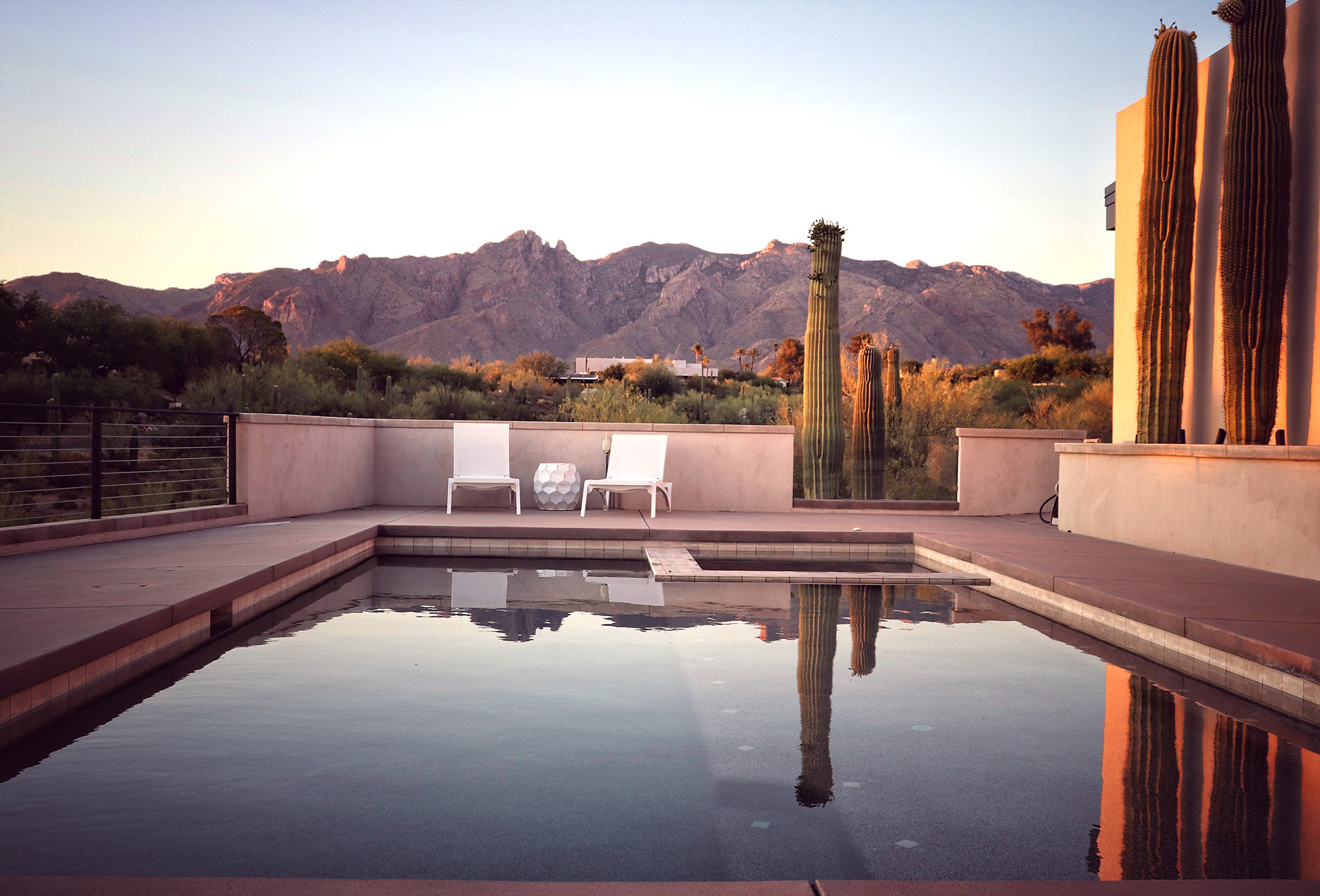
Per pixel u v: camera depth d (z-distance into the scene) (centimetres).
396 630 401
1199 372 755
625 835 183
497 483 826
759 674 328
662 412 1421
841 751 242
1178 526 604
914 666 345
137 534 606
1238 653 333
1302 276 640
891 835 185
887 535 731
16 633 301
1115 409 898
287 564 489
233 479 728
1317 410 626
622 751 239
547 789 210
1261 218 614
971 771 227
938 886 147
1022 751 244
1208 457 574
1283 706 295
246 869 163
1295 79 652
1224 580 478
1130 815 198
